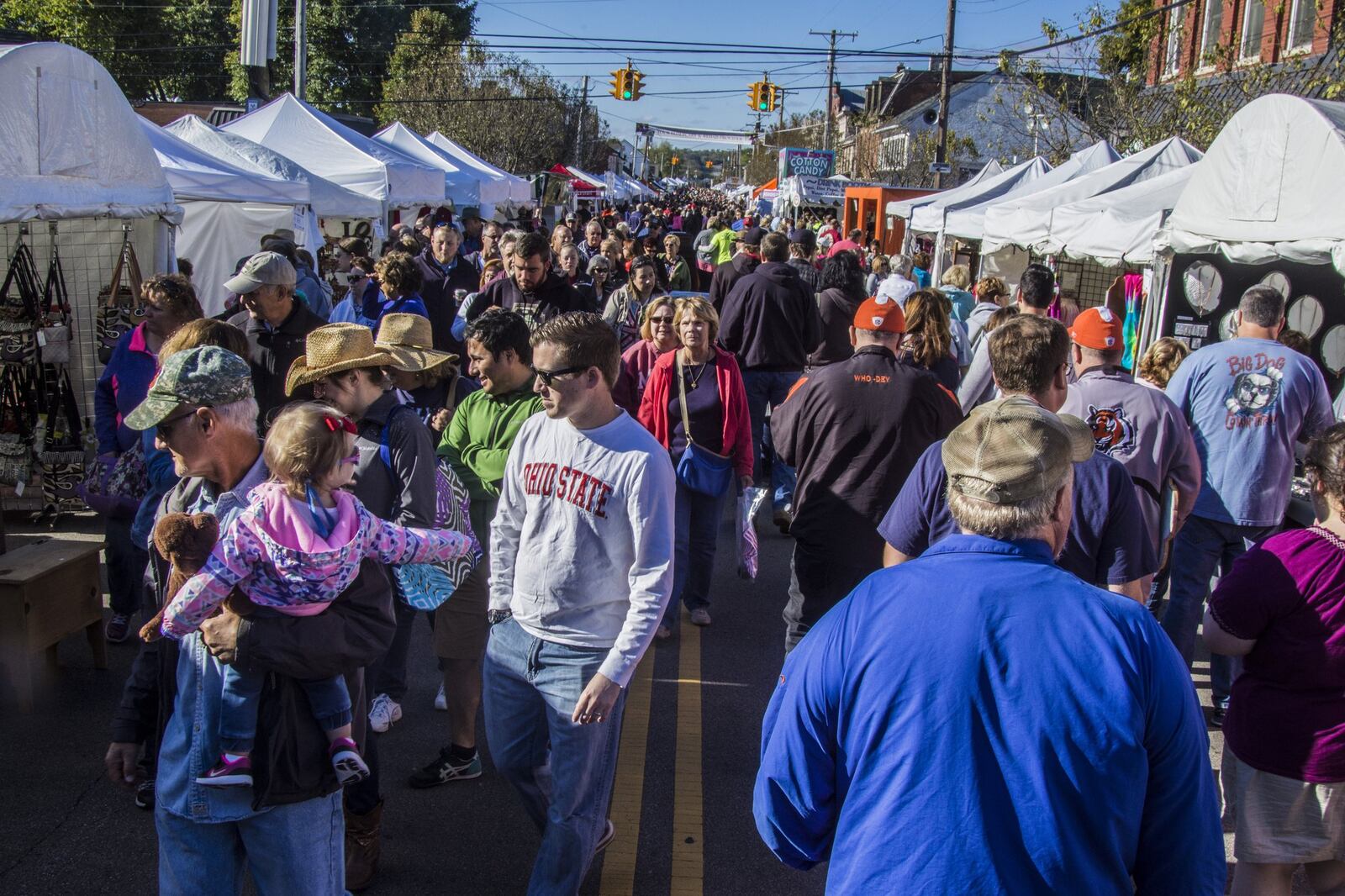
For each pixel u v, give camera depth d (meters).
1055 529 2.01
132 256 7.84
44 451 7.55
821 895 3.79
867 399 4.40
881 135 53.19
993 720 1.77
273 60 19.56
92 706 4.99
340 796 2.78
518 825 4.16
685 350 5.86
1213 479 5.00
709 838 4.13
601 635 3.23
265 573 2.48
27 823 4.02
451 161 20.17
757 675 5.70
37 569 4.95
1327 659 2.96
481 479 4.24
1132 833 1.77
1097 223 9.99
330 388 3.64
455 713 4.35
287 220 11.22
